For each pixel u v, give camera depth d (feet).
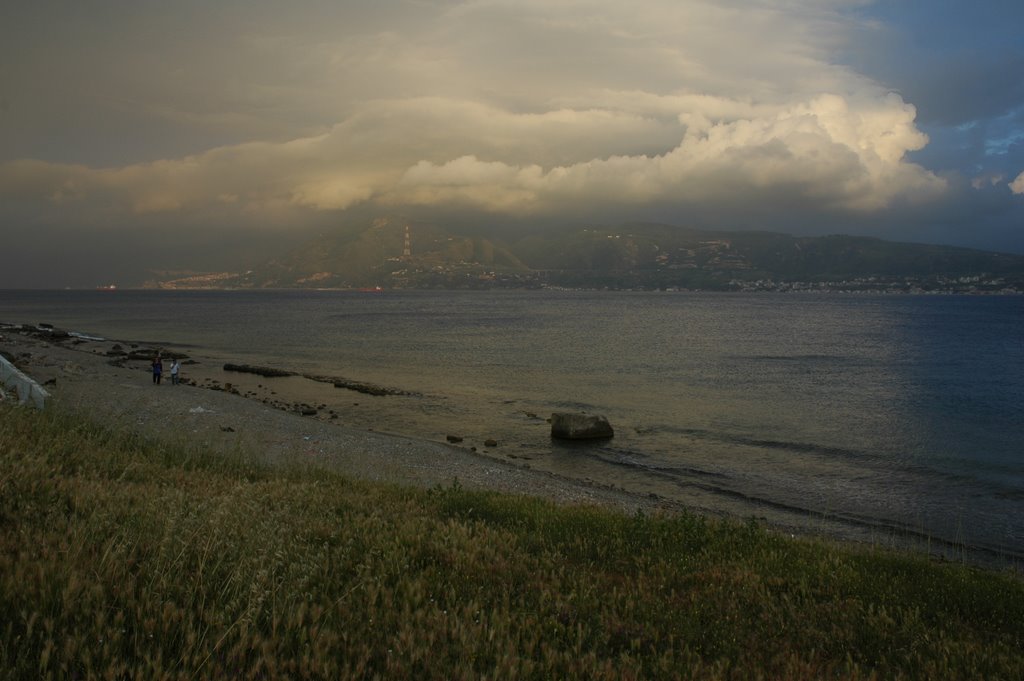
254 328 380.99
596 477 85.76
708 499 76.59
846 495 78.64
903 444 105.81
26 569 14.69
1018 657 20.27
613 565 28.17
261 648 13.53
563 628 18.16
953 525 67.67
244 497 27.48
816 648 20.16
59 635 12.38
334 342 292.61
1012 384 171.53
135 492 25.70
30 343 217.77
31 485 22.33
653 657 17.37
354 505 33.45
